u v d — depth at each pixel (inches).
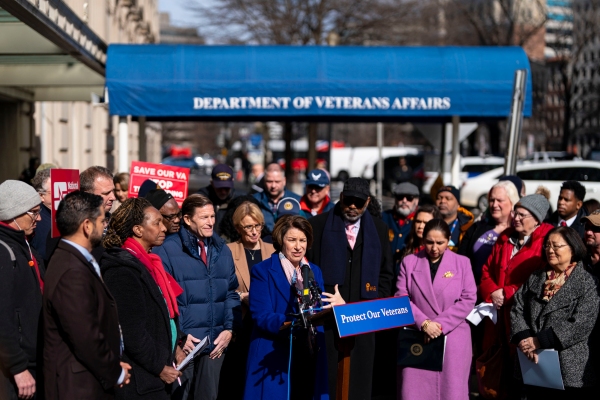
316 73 414.0
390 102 416.5
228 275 221.9
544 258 233.9
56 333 157.9
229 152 2119.8
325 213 250.5
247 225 245.4
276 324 194.9
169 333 182.5
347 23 1082.1
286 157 904.3
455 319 236.8
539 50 1694.1
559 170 867.4
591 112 1472.7
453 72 418.3
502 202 276.8
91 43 406.0
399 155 1453.0
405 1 1102.4
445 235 238.4
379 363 282.2
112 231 182.5
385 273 249.3
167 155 3134.8
